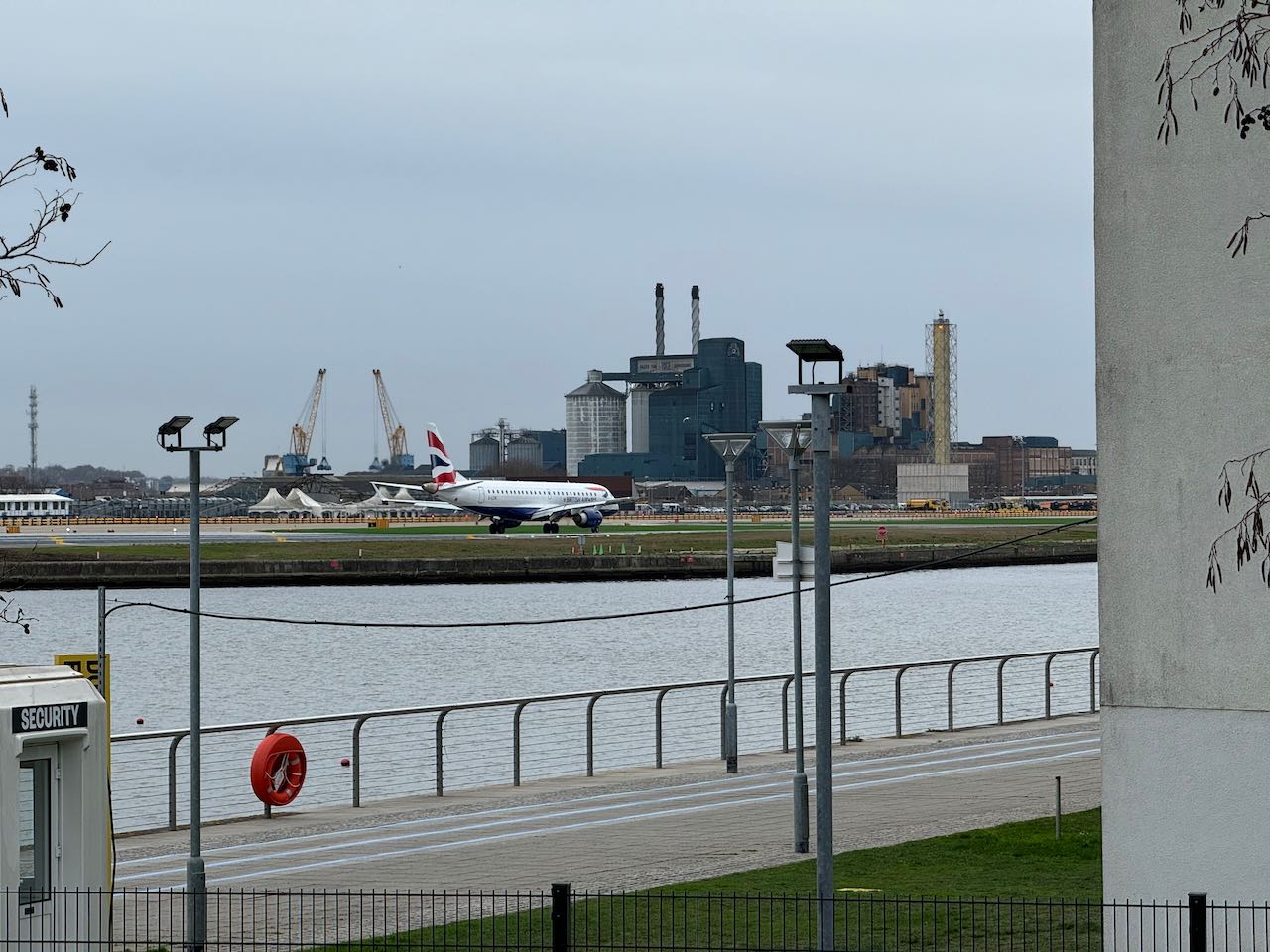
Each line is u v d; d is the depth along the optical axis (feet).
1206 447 155.94
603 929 180.75
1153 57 158.61
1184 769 157.17
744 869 223.10
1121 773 160.86
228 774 407.85
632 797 302.66
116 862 240.12
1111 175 161.38
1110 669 161.38
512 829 266.36
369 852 245.86
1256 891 153.17
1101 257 161.99
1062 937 172.65
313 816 289.94
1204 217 156.04
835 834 252.62
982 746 366.63
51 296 132.26
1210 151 155.43
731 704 341.62
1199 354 156.15
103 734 144.87
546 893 205.87
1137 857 159.74
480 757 422.00
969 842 236.22
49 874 139.74
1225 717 154.81
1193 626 156.76
